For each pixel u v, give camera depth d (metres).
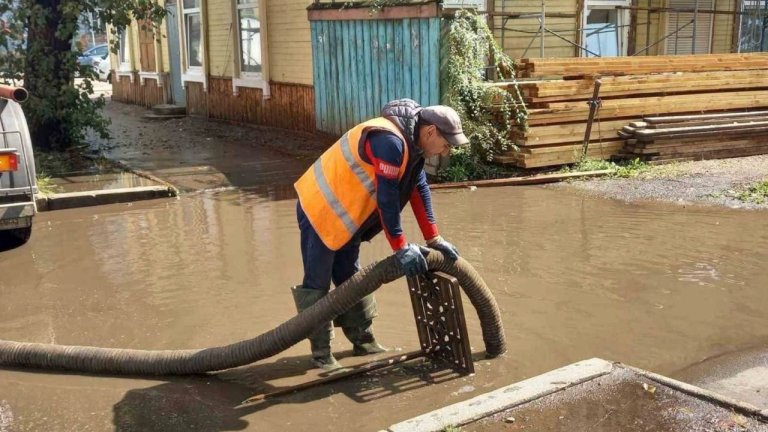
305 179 3.93
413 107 3.68
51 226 7.30
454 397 3.66
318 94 12.34
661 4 12.45
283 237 6.75
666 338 4.35
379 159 3.54
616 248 6.22
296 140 12.59
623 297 5.05
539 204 7.90
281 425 3.42
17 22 10.70
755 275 5.47
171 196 8.59
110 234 6.97
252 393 3.76
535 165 9.26
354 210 3.77
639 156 9.77
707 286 5.25
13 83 11.45
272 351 3.76
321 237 3.82
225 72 15.33
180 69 17.34
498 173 9.38
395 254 3.64
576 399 3.38
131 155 11.64
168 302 5.12
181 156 11.48
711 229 6.77
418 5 9.42
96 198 8.23
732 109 10.59
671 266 5.72
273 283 5.48
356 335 4.17
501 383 3.80
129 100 20.61
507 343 4.30
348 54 11.29
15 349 4.12
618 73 9.80
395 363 4.03
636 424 3.16
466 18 9.20
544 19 11.23
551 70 9.41
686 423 3.16
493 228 6.95
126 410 3.58
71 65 11.06
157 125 15.66
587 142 9.53
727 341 4.30
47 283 5.57
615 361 4.03
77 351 4.05
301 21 12.55
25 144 6.24
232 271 5.78
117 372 4.01
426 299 4.04
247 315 4.85
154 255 6.25
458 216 7.43
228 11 14.78
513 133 9.36
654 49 12.62
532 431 3.13
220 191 8.88
